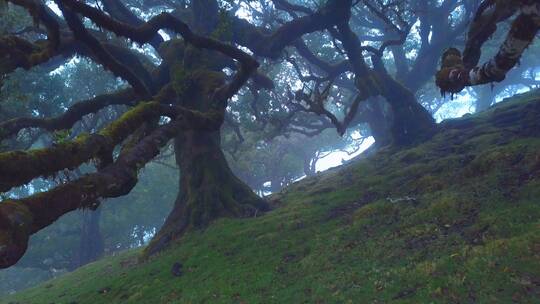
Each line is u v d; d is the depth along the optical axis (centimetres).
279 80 3753
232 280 1295
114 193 736
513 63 537
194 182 2134
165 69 2372
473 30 732
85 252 4362
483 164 1623
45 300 1906
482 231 1079
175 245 1900
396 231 1300
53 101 2623
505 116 2552
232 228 1831
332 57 3309
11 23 1878
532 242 909
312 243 1435
